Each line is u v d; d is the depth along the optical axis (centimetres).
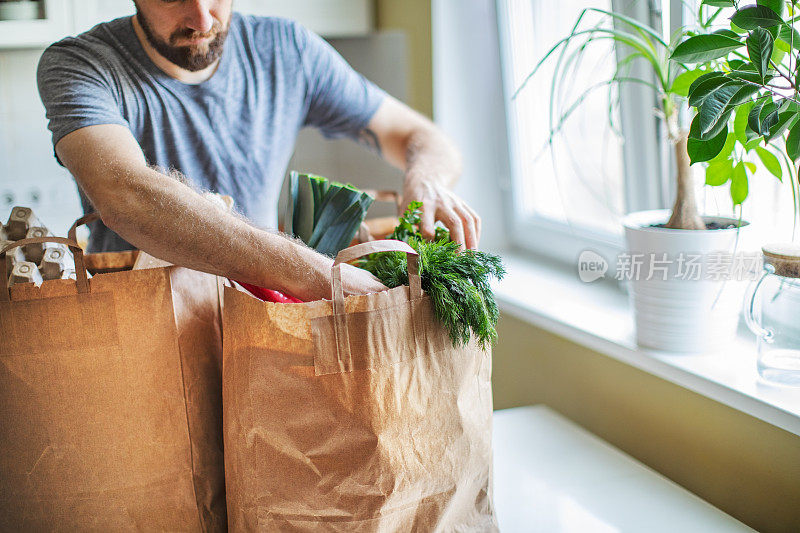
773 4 90
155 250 93
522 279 185
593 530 103
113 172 97
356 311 84
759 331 109
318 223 109
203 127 142
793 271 101
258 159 150
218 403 97
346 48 235
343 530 89
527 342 167
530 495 112
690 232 114
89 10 200
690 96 89
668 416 127
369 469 87
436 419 90
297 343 85
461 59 205
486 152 210
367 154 243
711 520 106
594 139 172
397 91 222
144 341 91
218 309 99
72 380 90
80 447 91
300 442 87
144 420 92
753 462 111
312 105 159
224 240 91
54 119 114
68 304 88
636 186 161
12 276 95
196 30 127
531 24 190
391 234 115
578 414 152
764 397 106
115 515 94
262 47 148
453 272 91
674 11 133
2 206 218
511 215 211
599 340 139
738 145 124
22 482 91
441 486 92
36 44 199
